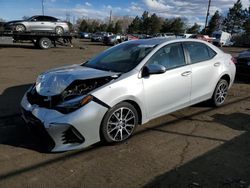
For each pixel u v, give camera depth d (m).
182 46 5.53
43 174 3.62
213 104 6.39
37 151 4.19
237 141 4.73
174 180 3.55
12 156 4.03
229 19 84.56
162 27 91.81
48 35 21.83
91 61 5.46
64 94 4.14
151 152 4.27
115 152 4.24
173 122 5.49
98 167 3.81
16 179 3.50
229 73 6.47
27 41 23.09
